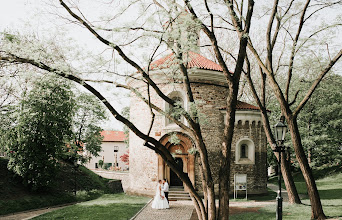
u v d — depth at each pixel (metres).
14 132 21.17
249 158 20.89
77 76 8.32
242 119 20.62
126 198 20.09
